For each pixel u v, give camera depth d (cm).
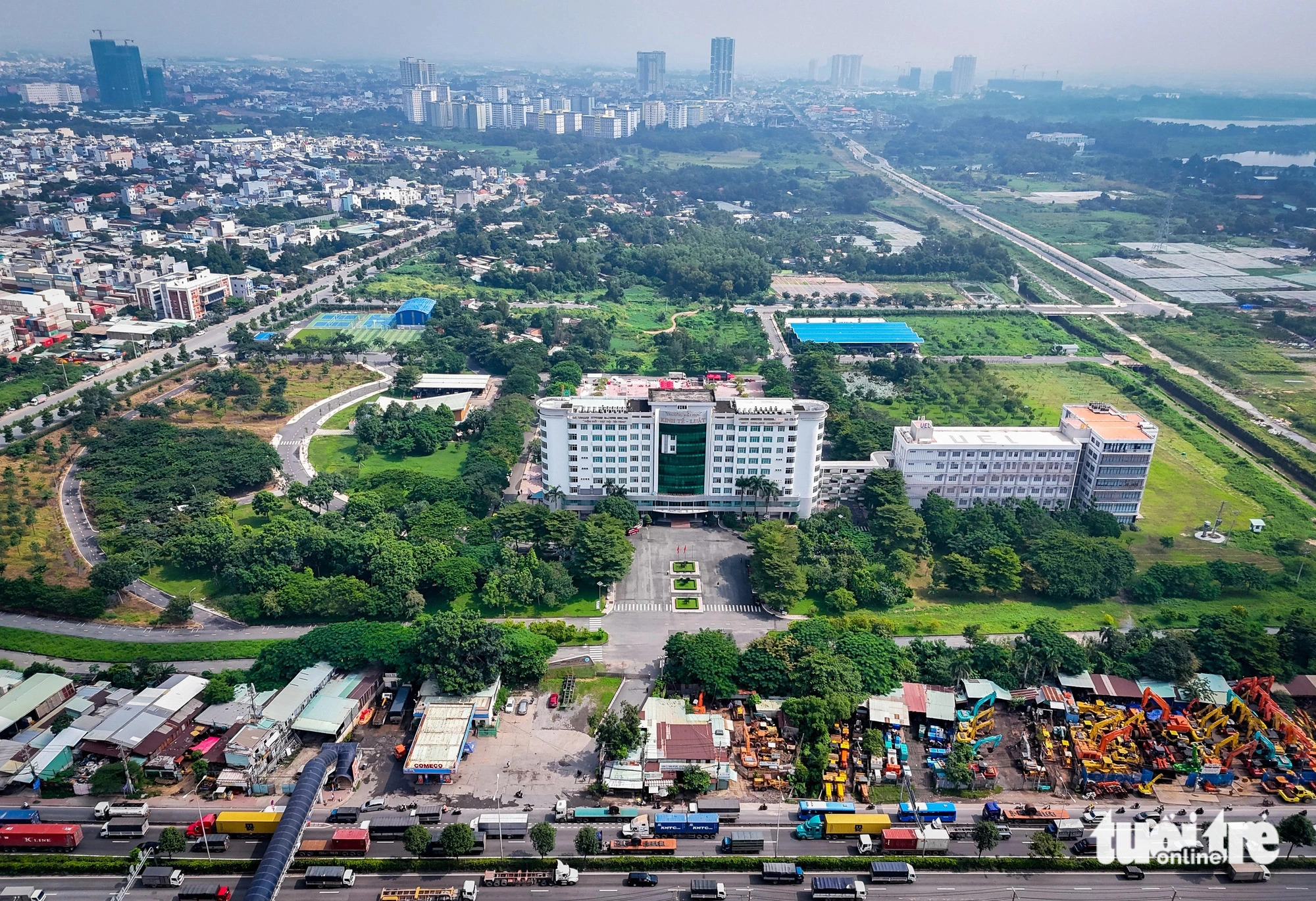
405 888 19600
